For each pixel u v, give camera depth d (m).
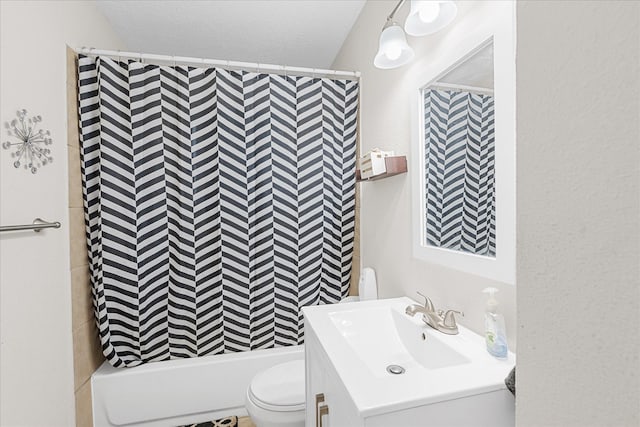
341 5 1.84
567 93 0.28
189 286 1.77
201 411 1.77
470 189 1.04
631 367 0.24
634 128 0.23
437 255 1.21
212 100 1.77
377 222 1.74
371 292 1.71
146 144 1.69
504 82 0.90
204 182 1.77
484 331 0.99
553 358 0.29
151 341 1.74
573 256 0.27
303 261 1.94
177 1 1.78
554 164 0.29
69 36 1.55
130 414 1.67
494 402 0.75
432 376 0.78
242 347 1.87
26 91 1.25
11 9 1.17
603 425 0.25
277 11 1.88
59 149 1.46
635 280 0.23
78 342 1.57
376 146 1.73
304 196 1.92
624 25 0.23
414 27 1.08
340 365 0.84
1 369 1.10
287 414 1.29
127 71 1.66
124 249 1.66
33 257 1.27
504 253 0.91
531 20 0.31
